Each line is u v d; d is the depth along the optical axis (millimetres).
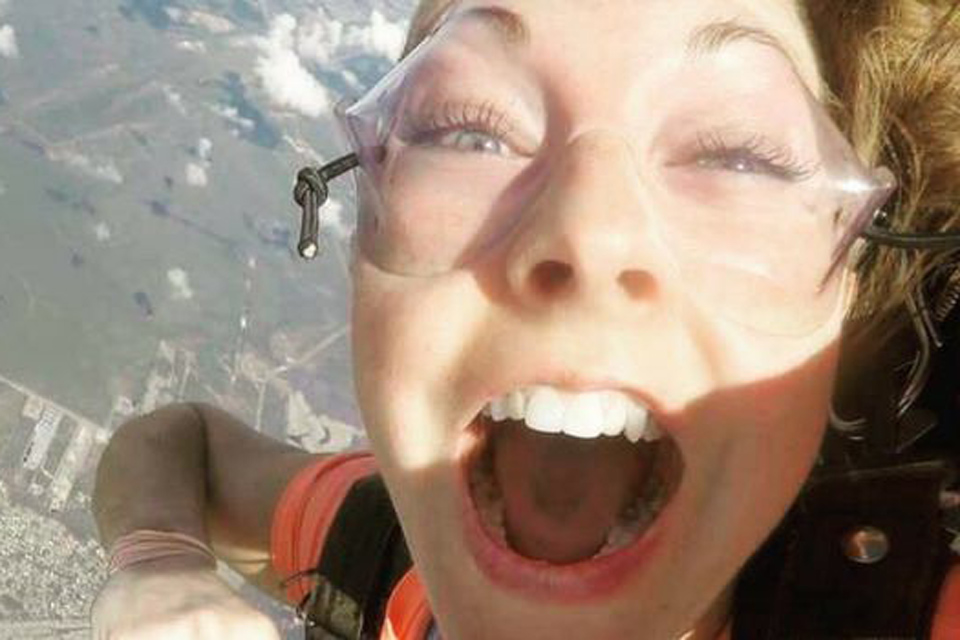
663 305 266
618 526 304
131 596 394
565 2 285
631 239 255
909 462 324
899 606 303
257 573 536
